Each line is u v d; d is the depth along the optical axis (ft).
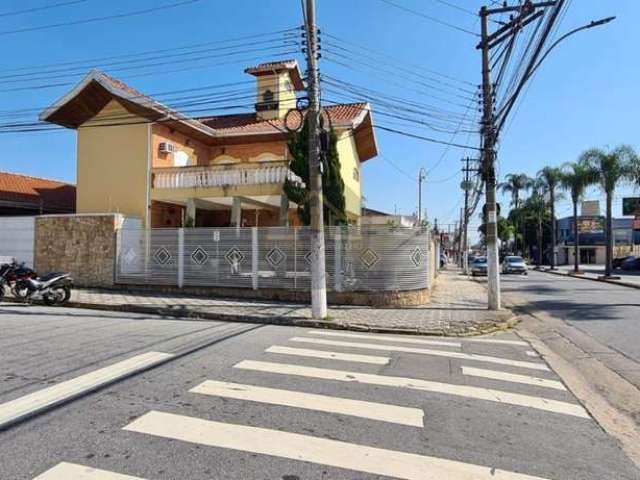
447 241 310.04
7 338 29.71
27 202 84.02
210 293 54.03
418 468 13.60
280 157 79.20
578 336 37.52
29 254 64.80
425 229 54.49
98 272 59.16
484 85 50.47
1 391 19.17
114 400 18.37
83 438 14.88
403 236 51.16
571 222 240.12
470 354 28.99
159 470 12.97
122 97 66.39
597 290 79.92
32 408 17.38
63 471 12.80
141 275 57.16
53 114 69.31
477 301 58.85
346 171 78.59
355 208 87.92
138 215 68.80
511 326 42.50
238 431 15.67
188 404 18.10
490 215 50.57
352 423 16.71
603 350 32.37
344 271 50.60
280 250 51.67
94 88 68.33
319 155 41.14
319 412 17.66
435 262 101.24
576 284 94.99
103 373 21.93
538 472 13.70
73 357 24.86
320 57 41.50
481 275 131.54
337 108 79.20
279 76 83.15
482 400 19.84
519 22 38.04
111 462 13.35
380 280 50.31
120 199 69.77
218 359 25.16
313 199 41.06
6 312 42.11
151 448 14.29
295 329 37.17
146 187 68.69
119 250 58.34
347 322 39.81
